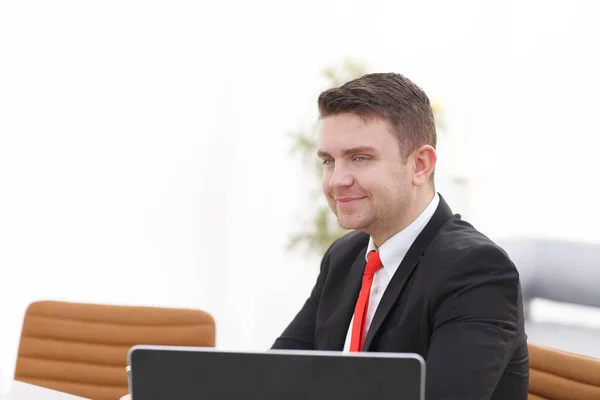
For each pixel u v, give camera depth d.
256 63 5.47
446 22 5.74
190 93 5.26
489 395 1.51
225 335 5.50
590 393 1.83
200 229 5.36
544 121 5.59
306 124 5.57
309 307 2.11
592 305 4.43
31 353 2.56
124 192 5.04
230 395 1.02
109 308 2.56
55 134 4.76
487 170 5.75
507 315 1.58
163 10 5.10
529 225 5.66
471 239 1.69
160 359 1.02
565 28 5.46
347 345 1.85
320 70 5.59
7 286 4.65
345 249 2.02
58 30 4.73
